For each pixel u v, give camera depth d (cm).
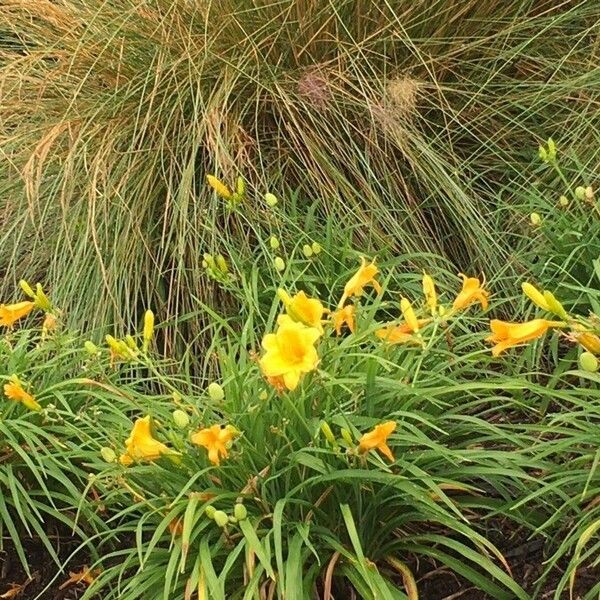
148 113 135
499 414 114
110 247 135
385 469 86
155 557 94
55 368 116
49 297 137
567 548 90
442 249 137
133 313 135
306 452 90
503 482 101
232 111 143
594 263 107
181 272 131
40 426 110
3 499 104
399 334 94
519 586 90
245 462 92
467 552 90
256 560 90
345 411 96
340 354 95
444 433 93
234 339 123
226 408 95
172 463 92
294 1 140
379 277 128
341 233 132
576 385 115
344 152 139
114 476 95
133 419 114
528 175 142
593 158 135
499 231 136
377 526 96
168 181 134
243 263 128
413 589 90
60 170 140
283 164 140
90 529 110
